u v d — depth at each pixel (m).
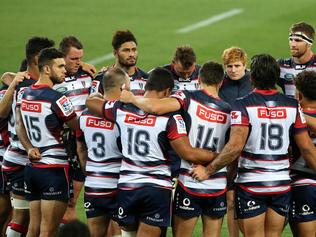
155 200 28.00
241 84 34.12
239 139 27.56
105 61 62.28
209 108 28.09
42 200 30.42
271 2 80.44
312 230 29.22
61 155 30.30
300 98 29.02
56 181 30.20
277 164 28.09
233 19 74.69
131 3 80.38
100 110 28.67
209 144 28.25
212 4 80.44
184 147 27.58
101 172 29.19
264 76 27.92
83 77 35.84
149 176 28.03
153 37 68.94
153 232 28.36
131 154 28.12
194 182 28.31
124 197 28.28
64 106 29.73
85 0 81.19
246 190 28.22
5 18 73.00
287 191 28.28
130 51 34.38
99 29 70.81
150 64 61.62
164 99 27.86
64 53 34.88
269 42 67.50
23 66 33.81
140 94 34.78
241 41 67.88
